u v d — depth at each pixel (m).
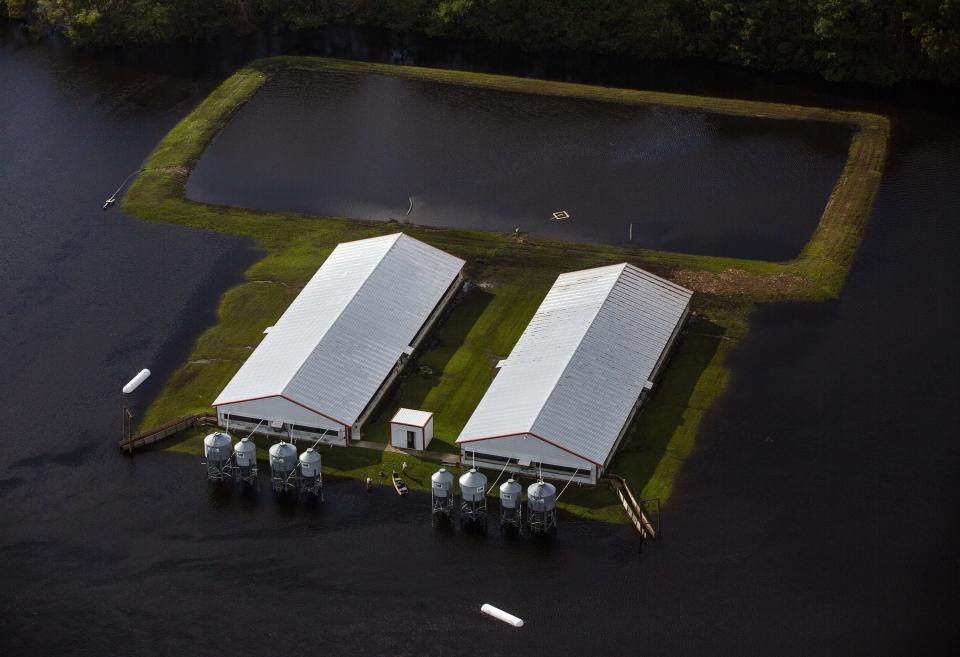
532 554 114.31
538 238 162.25
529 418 123.06
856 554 113.25
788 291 149.75
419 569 113.06
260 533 117.38
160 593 111.38
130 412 132.75
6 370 140.00
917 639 105.06
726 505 119.00
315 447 125.19
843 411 130.38
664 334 137.62
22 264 160.00
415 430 125.06
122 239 164.62
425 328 143.12
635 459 124.69
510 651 104.94
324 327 136.12
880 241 159.12
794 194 170.25
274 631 107.25
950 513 117.31
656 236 162.12
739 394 133.25
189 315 148.25
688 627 106.75
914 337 141.25
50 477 124.75
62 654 105.81
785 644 105.00
